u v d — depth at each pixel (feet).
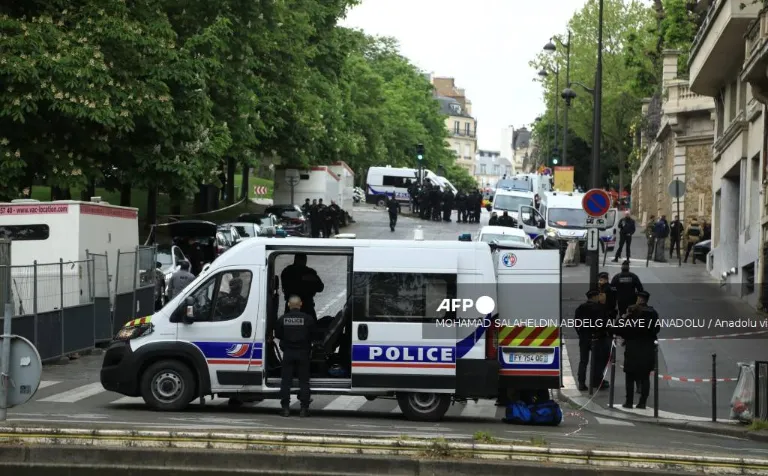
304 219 182.29
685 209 168.14
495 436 46.06
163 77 111.55
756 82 96.68
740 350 80.48
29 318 71.82
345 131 244.22
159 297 102.12
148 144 116.67
